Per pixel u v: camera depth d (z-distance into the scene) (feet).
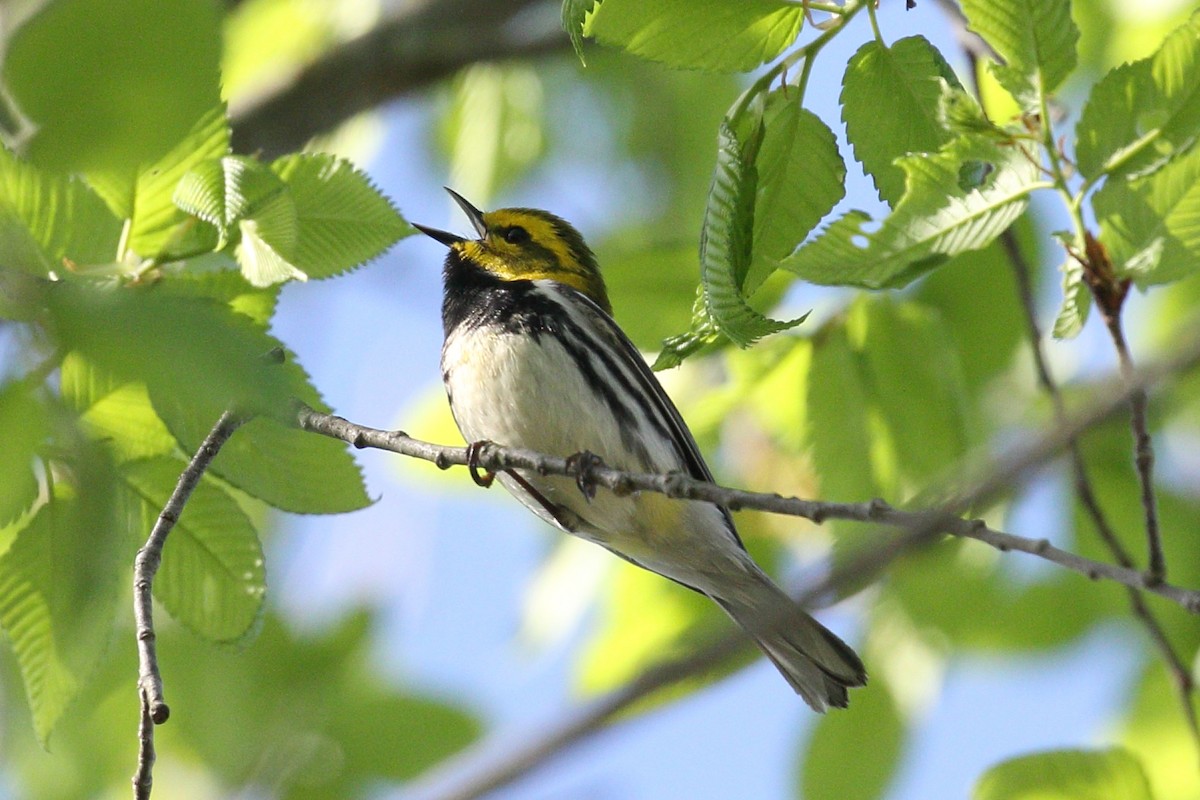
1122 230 22.39
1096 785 29.76
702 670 21.45
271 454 27.32
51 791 45.80
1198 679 35.60
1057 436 18.72
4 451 15.39
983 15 22.11
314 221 27.12
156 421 25.03
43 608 25.18
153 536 24.68
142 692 23.20
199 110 17.20
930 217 23.17
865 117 24.64
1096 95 22.30
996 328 40.40
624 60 54.29
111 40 16.06
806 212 25.02
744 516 40.73
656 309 36.11
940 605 39.27
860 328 35.24
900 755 38.11
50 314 12.17
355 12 49.08
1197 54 21.89
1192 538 39.14
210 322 12.09
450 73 47.96
